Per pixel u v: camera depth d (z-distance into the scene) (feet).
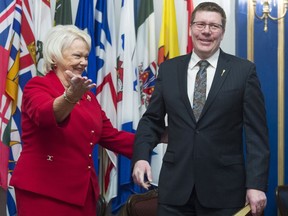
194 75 6.60
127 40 10.83
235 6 11.30
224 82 6.34
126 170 10.67
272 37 11.19
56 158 6.36
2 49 9.95
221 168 6.24
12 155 10.09
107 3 11.02
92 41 10.62
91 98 7.21
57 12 10.78
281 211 9.68
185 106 6.41
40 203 6.32
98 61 10.71
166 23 11.09
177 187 6.33
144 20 11.06
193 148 6.27
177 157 6.38
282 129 11.13
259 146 6.24
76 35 6.66
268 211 11.02
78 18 10.71
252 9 11.21
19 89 10.18
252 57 11.17
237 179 6.28
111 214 10.98
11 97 9.99
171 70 6.81
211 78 6.51
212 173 6.23
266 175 6.21
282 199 9.70
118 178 10.87
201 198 6.22
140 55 11.00
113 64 10.85
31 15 10.45
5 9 10.09
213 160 6.22
